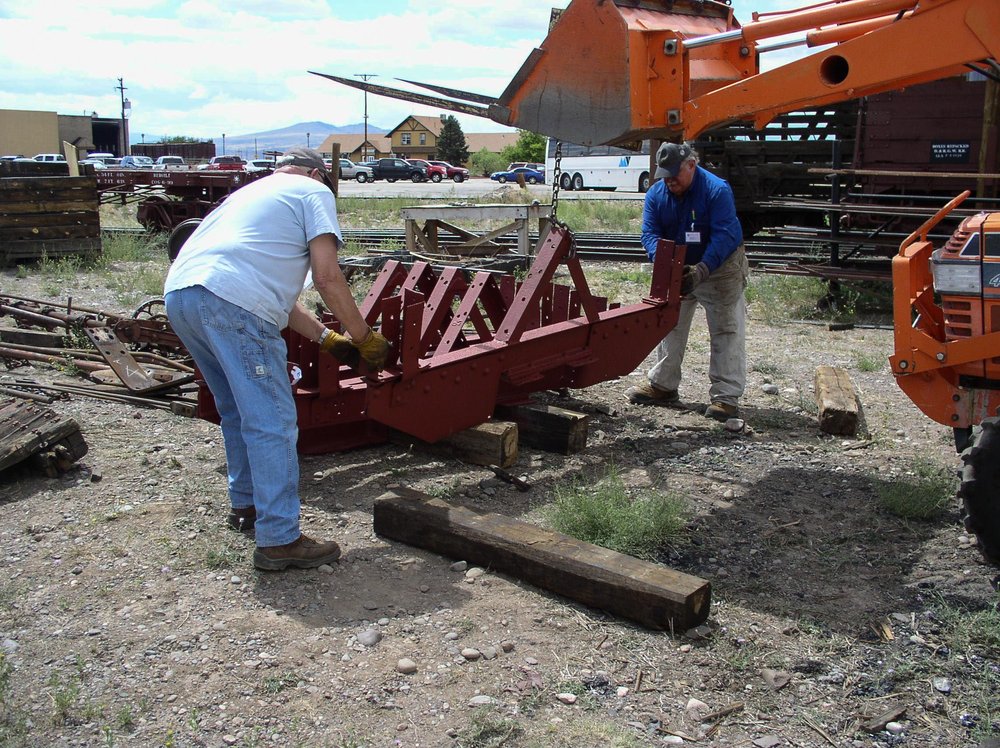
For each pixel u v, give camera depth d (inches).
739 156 559.5
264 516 158.9
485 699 126.9
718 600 156.6
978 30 169.3
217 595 153.6
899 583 163.6
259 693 127.6
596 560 152.8
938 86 429.4
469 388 203.6
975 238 164.7
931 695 131.5
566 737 119.3
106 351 269.6
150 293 450.6
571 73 193.9
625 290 492.7
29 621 144.9
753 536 181.9
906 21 174.9
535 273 216.2
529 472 214.8
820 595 159.0
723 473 215.5
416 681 131.0
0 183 510.6
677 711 126.5
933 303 186.4
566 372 237.5
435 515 170.6
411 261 482.6
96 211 551.5
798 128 542.6
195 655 136.1
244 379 154.3
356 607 151.0
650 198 248.4
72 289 463.8
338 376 199.9
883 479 211.8
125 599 152.0
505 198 1252.5
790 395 283.9
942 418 174.6
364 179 2516.0
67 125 2982.3
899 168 447.2
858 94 184.4
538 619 148.2
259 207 155.6
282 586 157.1
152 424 240.4
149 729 119.9
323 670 133.1
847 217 471.2
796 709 127.8
